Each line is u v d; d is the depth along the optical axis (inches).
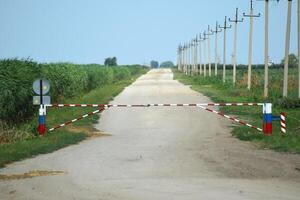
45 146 2004.2
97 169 1552.7
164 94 5526.6
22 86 2815.0
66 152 1932.8
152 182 1336.1
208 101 4525.1
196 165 1620.3
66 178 1408.7
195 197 1146.0
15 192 1237.1
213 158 1763.0
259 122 2972.4
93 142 2245.3
